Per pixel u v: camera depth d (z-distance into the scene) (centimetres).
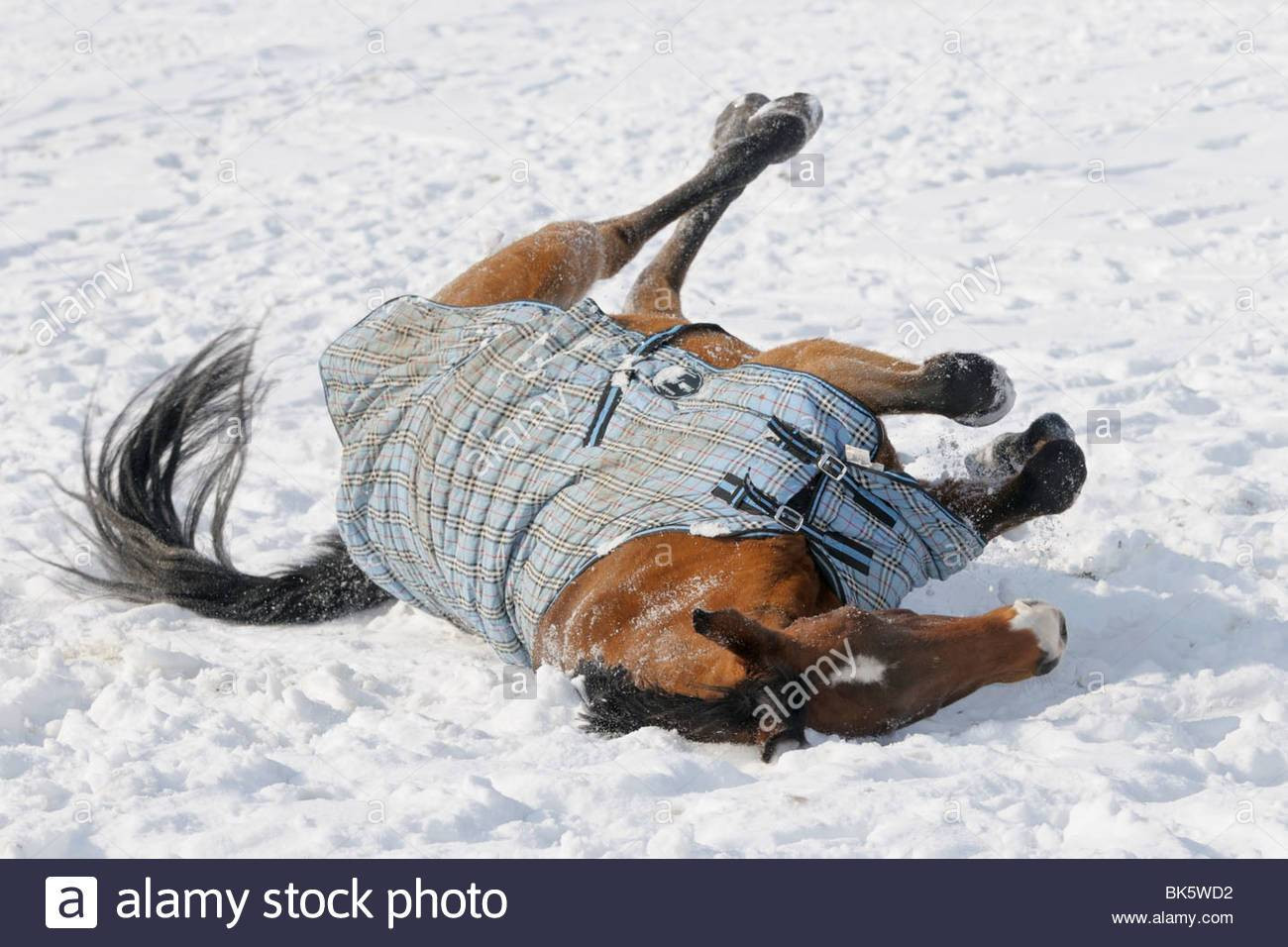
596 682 399
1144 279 855
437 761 385
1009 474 461
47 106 1461
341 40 1675
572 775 365
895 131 1181
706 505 406
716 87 1359
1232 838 335
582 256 548
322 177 1183
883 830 338
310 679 448
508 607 438
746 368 436
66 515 584
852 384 449
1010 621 382
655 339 455
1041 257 896
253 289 934
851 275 884
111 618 530
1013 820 342
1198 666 433
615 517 415
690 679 381
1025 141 1138
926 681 378
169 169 1236
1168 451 617
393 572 485
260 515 634
